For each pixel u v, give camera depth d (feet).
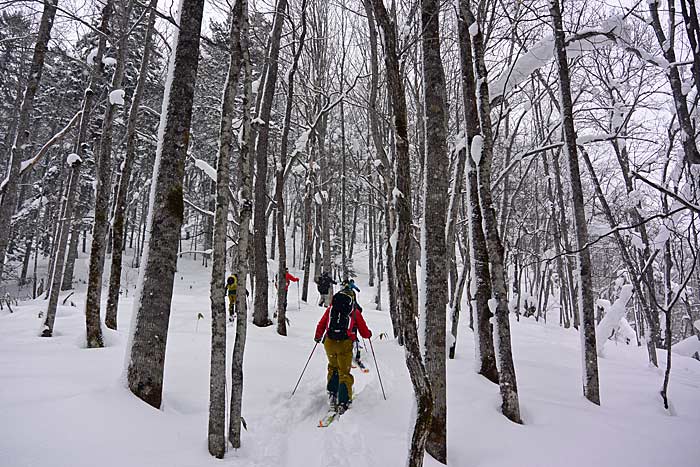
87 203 67.72
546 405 15.98
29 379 12.73
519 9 21.42
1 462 8.05
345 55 53.62
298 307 45.47
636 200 27.94
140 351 12.67
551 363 24.84
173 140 14.06
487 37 21.24
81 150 26.05
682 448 13.28
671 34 20.11
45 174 62.54
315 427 14.12
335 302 17.71
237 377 11.57
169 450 10.14
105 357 17.49
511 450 12.14
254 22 33.24
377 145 31.89
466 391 16.60
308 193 54.08
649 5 21.84
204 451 10.66
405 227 9.64
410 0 28.09
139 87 25.72
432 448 11.60
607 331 29.78
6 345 19.47
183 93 14.38
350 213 123.85
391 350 26.25
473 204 19.38
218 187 11.87
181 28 14.66
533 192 65.98
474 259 20.11
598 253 78.54
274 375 18.40
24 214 64.03
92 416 10.53
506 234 38.14
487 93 16.79
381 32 10.19
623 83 28.37
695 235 16.05
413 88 34.12
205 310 39.75
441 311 12.30
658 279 41.63
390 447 12.21
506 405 14.57
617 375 23.47
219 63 45.34
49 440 9.14
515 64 20.04
